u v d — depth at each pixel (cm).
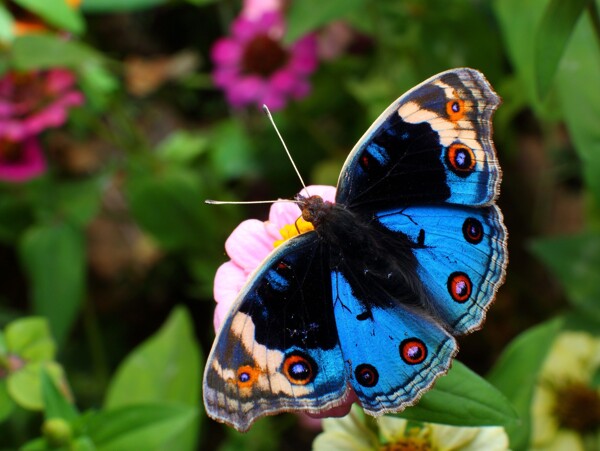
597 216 26
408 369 17
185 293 30
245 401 17
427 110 18
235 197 30
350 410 18
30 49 24
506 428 20
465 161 18
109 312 30
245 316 17
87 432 20
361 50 32
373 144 18
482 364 28
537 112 24
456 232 18
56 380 21
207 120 34
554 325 20
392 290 18
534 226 30
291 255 18
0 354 21
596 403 23
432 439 19
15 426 25
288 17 22
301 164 30
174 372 22
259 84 29
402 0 27
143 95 33
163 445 22
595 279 24
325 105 30
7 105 26
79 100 26
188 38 35
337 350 17
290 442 27
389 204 18
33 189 27
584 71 22
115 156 31
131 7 26
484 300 17
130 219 32
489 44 27
